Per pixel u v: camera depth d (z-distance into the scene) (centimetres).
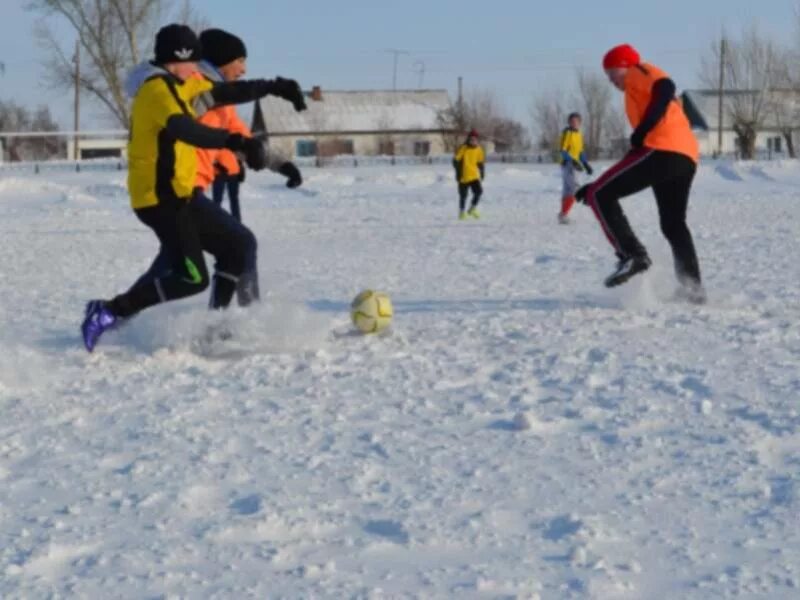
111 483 435
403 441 484
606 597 322
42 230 2023
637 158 827
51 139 5969
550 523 383
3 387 600
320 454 467
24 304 959
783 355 642
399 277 1116
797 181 3544
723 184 3509
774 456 454
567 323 772
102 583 338
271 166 711
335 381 601
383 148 7100
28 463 468
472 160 2147
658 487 416
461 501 405
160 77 660
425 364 638
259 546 367
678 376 591
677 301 866
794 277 1040
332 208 2664
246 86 700
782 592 323
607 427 497
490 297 941
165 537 376
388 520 386
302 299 950
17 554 361
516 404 542
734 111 6322
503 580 334
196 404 558
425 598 323
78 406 561
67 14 5084
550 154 5734
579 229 1795
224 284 715
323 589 330
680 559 349
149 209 676
